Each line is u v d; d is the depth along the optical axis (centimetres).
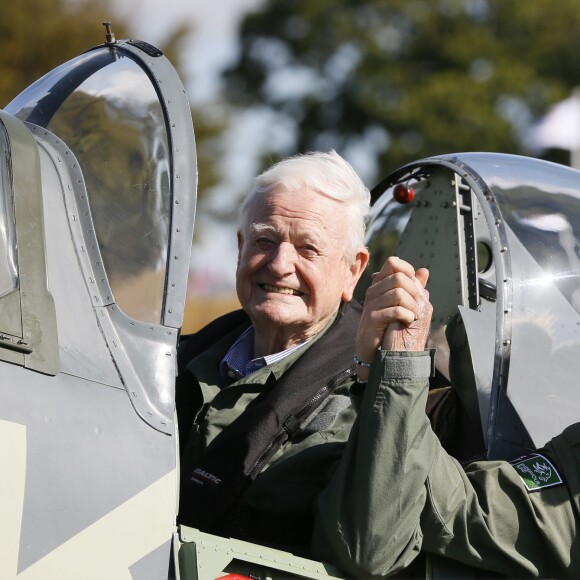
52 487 450
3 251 477
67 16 3600
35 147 515
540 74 5781
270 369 629
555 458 585
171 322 536
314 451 580
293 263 645
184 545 486
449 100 5438
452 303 750
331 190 655
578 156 1719
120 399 492
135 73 591
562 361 658
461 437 659
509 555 550
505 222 694
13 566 432
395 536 521
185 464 613
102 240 535
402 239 798
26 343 464
